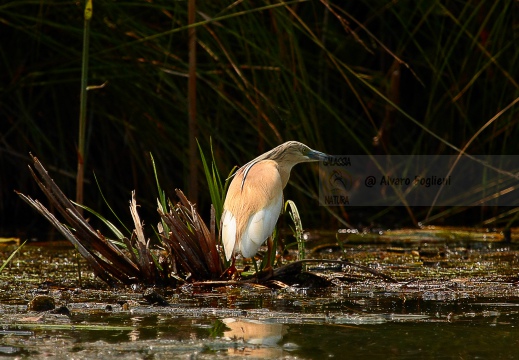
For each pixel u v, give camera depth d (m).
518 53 12.86
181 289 7.85
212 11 12.15
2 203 13.70
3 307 6.88
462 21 13.48
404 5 13.21
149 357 5.19
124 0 12.33
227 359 5.13
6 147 13.59
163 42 12.57
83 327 6.07
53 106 13.62
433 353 5.35
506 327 6.12
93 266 8.05
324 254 10.42
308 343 5.59
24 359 5.14
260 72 12.87
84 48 9.45
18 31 12.78
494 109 13.53
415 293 7.66
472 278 8.47
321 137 13.45
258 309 6.74
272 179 8.12
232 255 8.14
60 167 13.67
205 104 13.16
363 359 5.18
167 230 8.38
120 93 12.85
